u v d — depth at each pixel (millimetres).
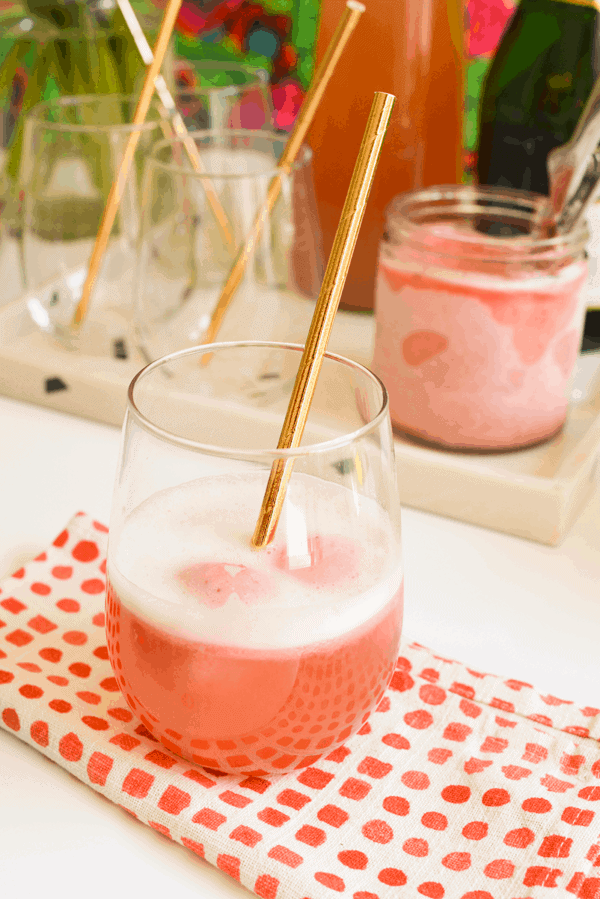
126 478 463
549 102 760
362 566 454
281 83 1054
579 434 692
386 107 434
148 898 451
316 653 444
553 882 444
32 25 956
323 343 446
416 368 650
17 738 509
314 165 809
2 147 1026
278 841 455
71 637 541
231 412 502
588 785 481
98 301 821
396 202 672
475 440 658
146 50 751
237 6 1039
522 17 772
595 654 562
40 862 461
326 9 771
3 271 986
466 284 621
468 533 649
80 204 756
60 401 762
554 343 641
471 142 968
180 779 475
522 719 510
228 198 675
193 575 444
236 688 445
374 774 486
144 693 461
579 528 657
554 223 669
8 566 602
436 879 447
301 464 435
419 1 743
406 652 541
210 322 709
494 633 573
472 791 479
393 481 477
